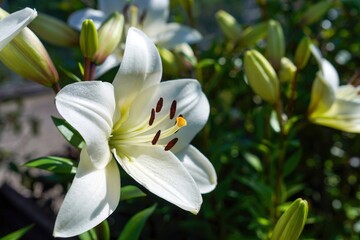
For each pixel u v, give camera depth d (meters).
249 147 0.80
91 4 0.87
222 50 0.79
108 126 0.43
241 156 0.84
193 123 0.48
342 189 0.96
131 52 0.44
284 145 0.63
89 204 0.39
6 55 0.45
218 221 0.73
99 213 0.39
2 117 1.26
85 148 0.41
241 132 0.84
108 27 0.48
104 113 0.42
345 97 0.63
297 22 0.80
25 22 0.39
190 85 0.48
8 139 1.68
